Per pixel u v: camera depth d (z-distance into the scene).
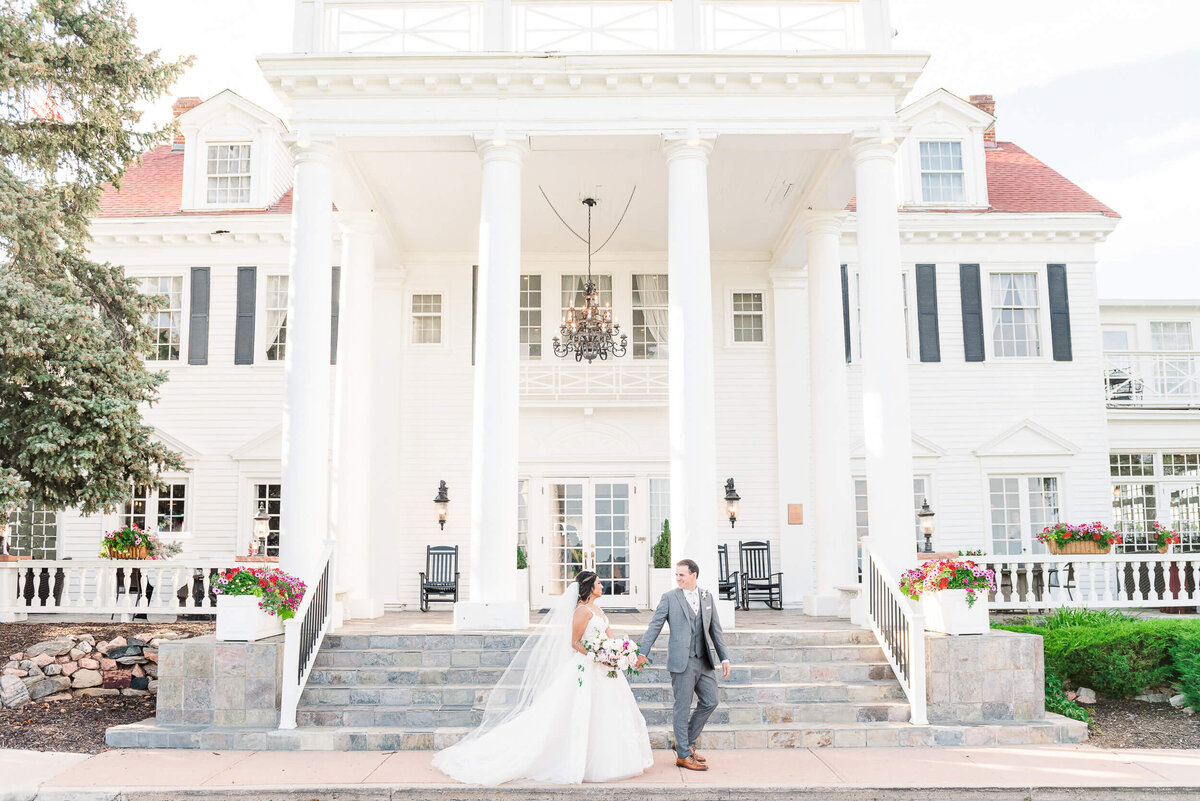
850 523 13.75
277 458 17.17
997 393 17.58
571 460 16.62
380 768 7.77
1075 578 14.15
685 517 10.68
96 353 12.92
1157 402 19.55
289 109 11.45
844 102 11.45
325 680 9.62
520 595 15.45
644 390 16.62
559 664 7.42
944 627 9.20
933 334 17.66
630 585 16.36
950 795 7.00
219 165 18.50
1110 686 10.41
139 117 14.78
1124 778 7.29
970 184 18.45
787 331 16.86
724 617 10.57
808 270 14.40
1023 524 17.44
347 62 11.16
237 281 17.72
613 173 13.60
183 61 14.88
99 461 12.72
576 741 7.19
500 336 10.98
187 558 16.69
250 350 17.47
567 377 16.80
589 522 16.52
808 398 16.75
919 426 17.44
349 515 13.55
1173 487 19.09
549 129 11.35
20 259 13.27
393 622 12.27
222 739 8.60
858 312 17.69
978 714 8.96
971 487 17.34
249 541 17.03
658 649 9.88
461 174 13.41
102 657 11.41
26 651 11.18
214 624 12.69
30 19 13.12
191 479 17.22
